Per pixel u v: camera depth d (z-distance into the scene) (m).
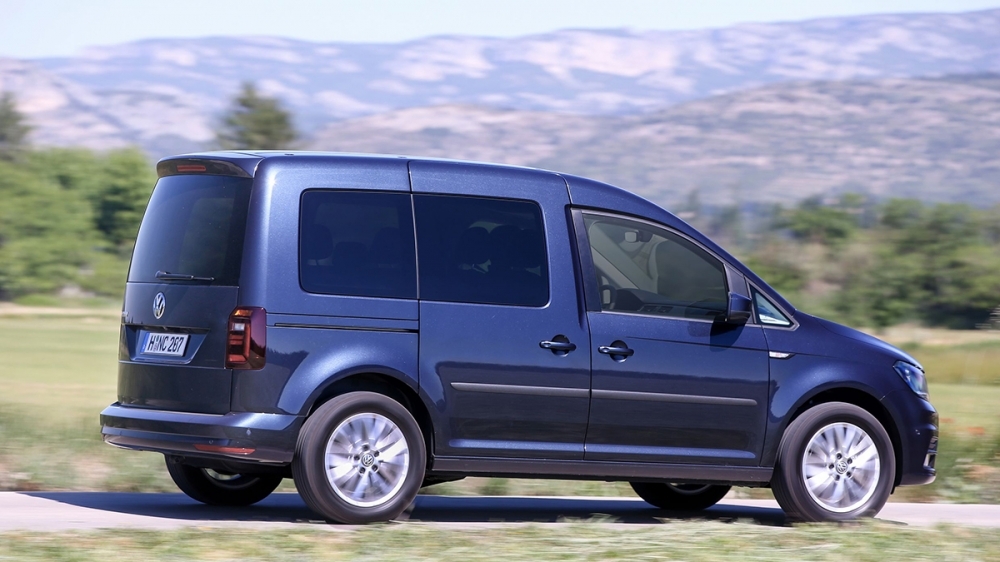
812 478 17.16
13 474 20.17
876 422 17.52
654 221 17.06
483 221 15.98
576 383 16.03
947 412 42.56
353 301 15.07
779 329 17.36
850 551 13.80
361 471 15.02
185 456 15.13
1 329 108.56
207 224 15.32
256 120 198.88
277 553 12.43
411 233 15.55
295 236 14.94
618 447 16.33
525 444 15.88
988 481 24.03
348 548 12.83
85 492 18.97
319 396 14.87
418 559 12.30
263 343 14.62
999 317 40.75
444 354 15.43
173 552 12.27
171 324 15.33
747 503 21.55
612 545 13.46
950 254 197.12
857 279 198.38
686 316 16.84
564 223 16.45
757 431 17.02
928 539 14.90
